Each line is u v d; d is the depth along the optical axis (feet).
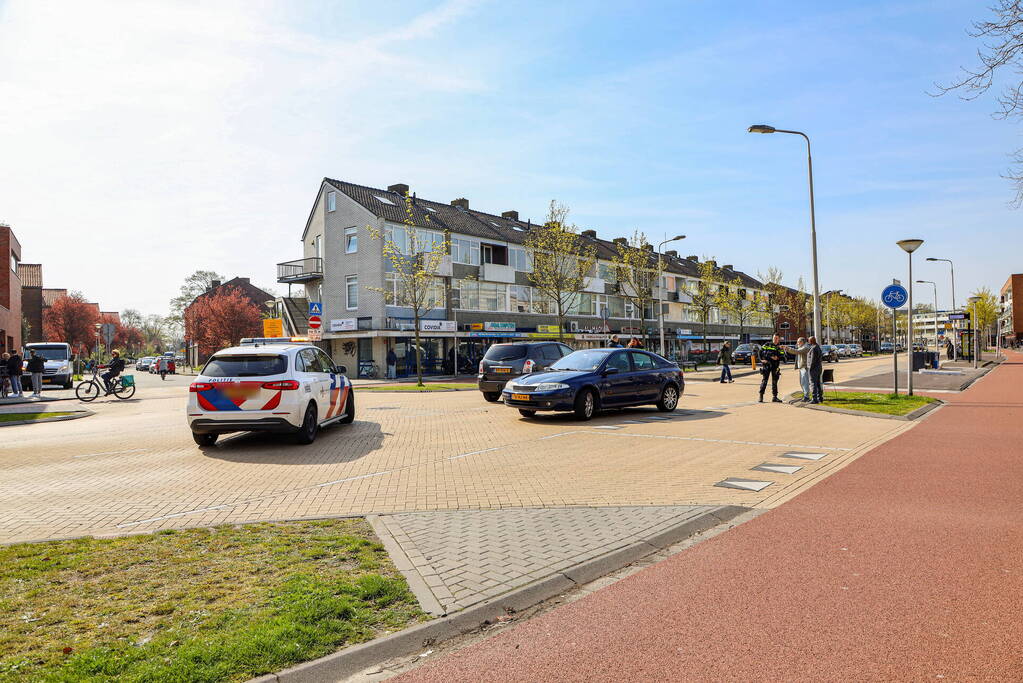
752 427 37.50
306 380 32.55
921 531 16.39
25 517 18.93
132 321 338.95
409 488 22.39
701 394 62.69
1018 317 264.11
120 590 12.68
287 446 32.12
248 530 16.88
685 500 20.08
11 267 112.68
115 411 55.06
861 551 14.88
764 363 53.42
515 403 41.06
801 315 243.19
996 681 9.13
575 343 153.69
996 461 25.84
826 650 10.14
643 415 43.98
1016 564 13.82
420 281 100.17
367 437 34.96
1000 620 11.07
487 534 16.34
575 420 41.32
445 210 136.36
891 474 23.61
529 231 148.56
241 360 31.58
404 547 15.30
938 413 43.83
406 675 9.73
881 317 340.59
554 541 15.69
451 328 120.47
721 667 9.69
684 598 12.38
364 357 115.85
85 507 20.10
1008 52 26.66
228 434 36.86
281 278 130.31
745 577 13.41
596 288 162.71
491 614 11.81
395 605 11.97
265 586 12.83
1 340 100.32
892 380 76.28
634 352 45.39
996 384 71.67
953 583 12.80
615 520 17.54
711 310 216.74
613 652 10.28
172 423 43.57
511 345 54.29
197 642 10.25
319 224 126.52
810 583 12.97
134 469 26.50
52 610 11.68
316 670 9.69
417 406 52.65
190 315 196.44
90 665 9.51
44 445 33.73
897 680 9.22
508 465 26.50
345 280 119.44
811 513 18.35
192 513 19.25
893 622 11.10
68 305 194.18
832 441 32.04
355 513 18.93
